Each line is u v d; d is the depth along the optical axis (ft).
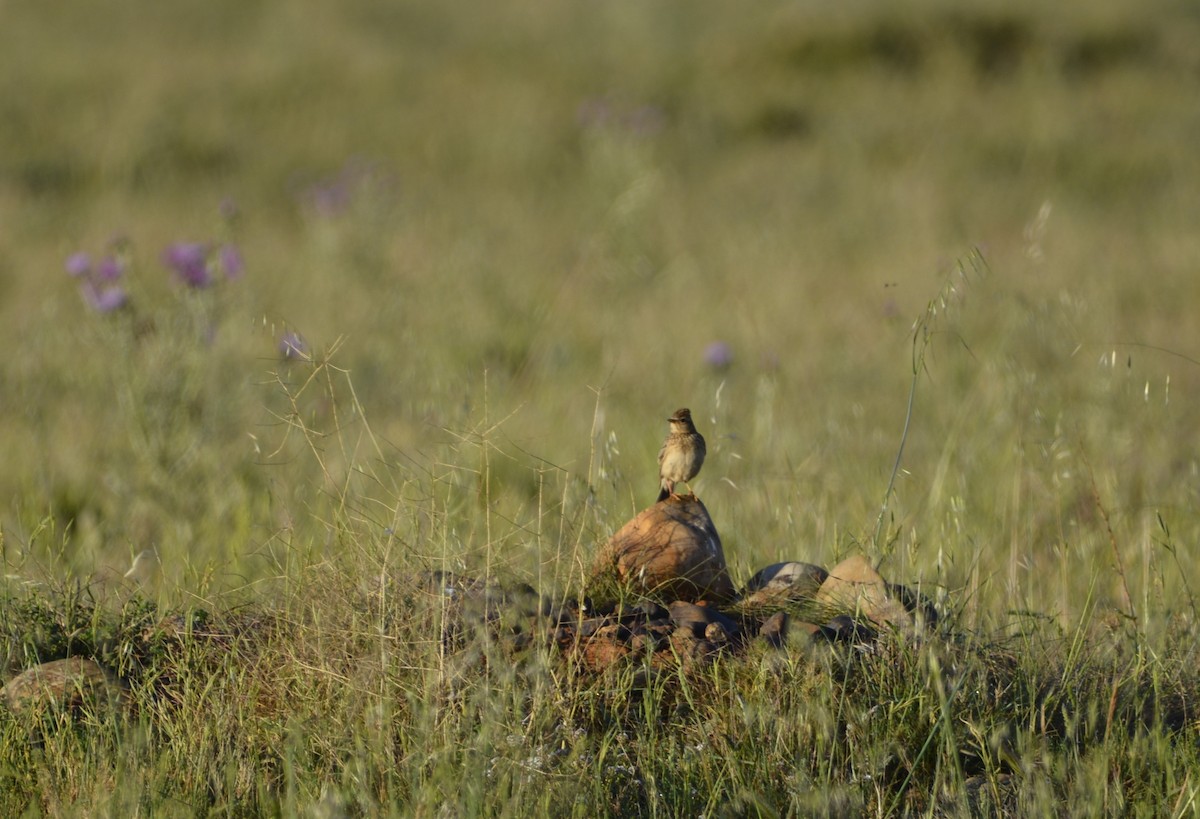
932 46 241.96
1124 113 211.00
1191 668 46.34
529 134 210.18
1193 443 77.15
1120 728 41.06
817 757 38.86
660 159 193.88
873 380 96.78
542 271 138.00
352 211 139.03
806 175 185.16
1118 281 122.83
